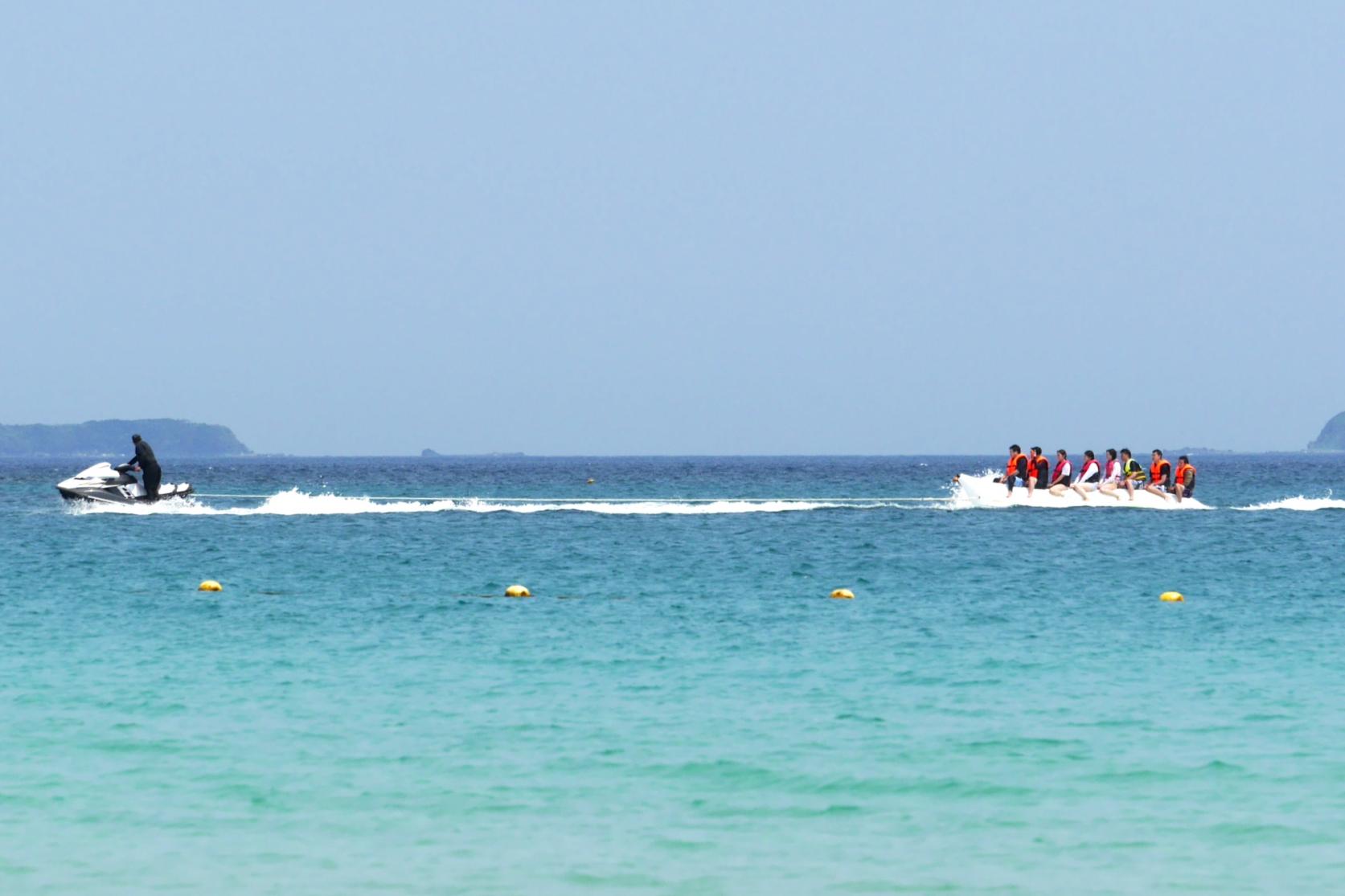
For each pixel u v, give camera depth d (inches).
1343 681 2618.1
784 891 1480.1
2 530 6250.0
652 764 1990.7
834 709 2357.3
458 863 1572.3
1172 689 2534.5
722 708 2365.9
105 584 4220.0
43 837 1663.4
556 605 3769.7
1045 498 7480.3
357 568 4746.6
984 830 1690.5
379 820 1733.5
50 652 2950.3
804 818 1739.7
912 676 2667.3
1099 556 5226.4
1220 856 1592.0
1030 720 2268.7
